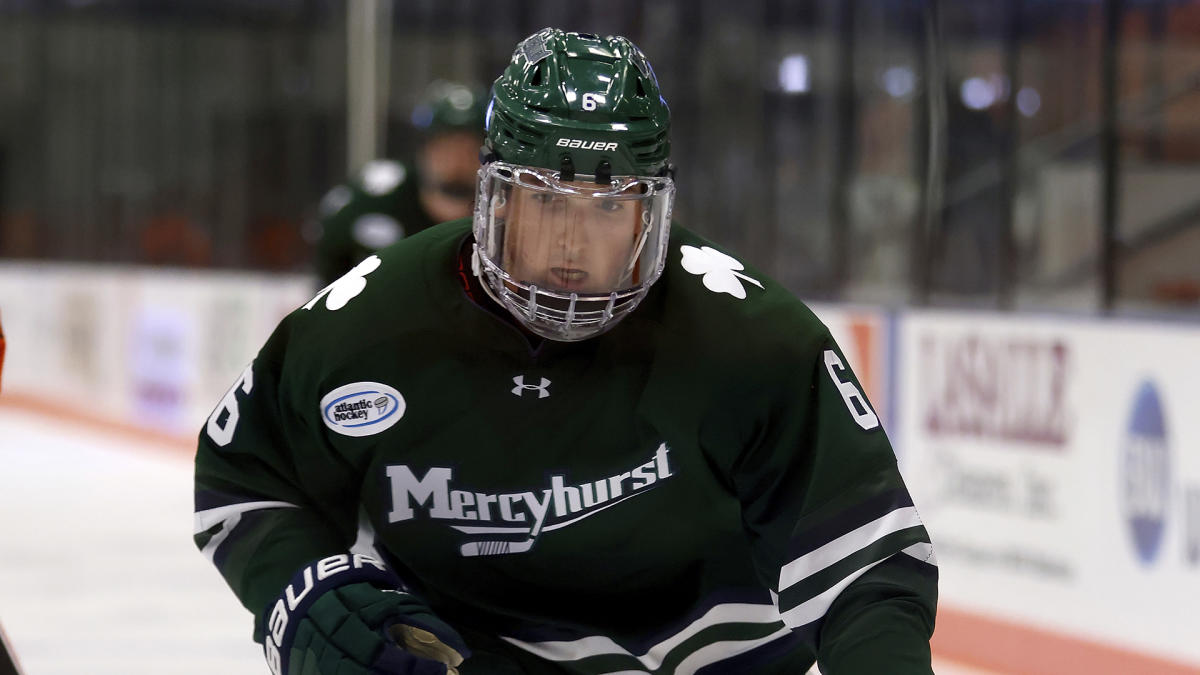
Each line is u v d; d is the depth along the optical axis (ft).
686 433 16.05
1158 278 54.03
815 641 15.99
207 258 118.42
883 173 71.97
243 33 115.55
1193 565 37.81
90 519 70.54
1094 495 41.47
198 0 118.52
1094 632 41.19
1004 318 45.50
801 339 15.97
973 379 46.85
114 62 124.06
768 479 16.24
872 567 15.47
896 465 16.03
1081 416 41.98
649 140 15.40
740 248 80.23
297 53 112.78
